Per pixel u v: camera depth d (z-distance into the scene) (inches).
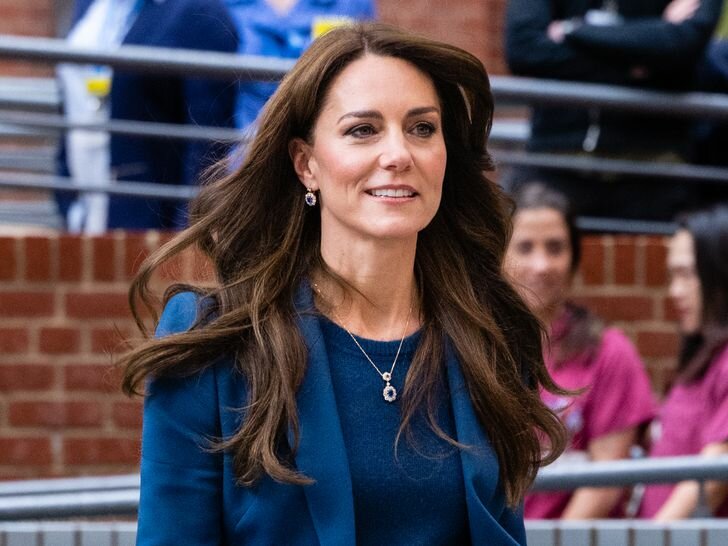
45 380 932.6
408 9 1642.5
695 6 953.5
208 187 432.1
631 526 603.8
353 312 416.5
